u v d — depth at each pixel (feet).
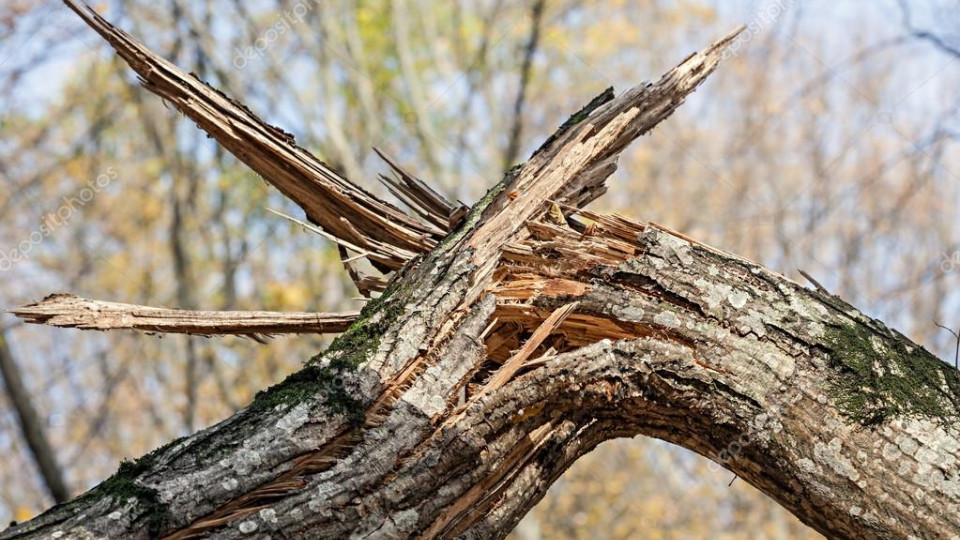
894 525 8.25
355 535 7.61
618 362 8.44
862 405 8.45
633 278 8.80
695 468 42.24
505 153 40.29
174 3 39.55
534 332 8.74
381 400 8.13
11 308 8.81
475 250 8.94
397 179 11.29
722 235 42.55
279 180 10.09
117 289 39.42
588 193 9.94
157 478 7.43
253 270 39.86
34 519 7.14
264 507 7.47
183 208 40.14
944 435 8.42
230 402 37.76
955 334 9.23
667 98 10.25
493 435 8.20
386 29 41.98
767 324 8.68
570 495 42.22
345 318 9.64
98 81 39.17
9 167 36.94
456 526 8.11
